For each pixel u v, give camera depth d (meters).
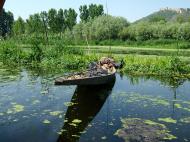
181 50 50.00
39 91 13.69
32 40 27.92
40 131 8.35
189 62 25.34
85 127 8.82
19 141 7.62
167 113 10.69
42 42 29.98
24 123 8.98
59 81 11.09
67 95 13.03
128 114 10.40
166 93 14.37
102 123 9.25
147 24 70.50
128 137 8.06
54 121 9.28
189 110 11.20
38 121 9.22
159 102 12.38
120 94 13.80
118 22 68.75
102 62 17.59
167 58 22.92
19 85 15.03
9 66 23.98
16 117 9.55
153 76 20.14
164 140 7.93
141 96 13.49
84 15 90.56
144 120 9.74
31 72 20.45
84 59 24.58
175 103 12.29
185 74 21.08
